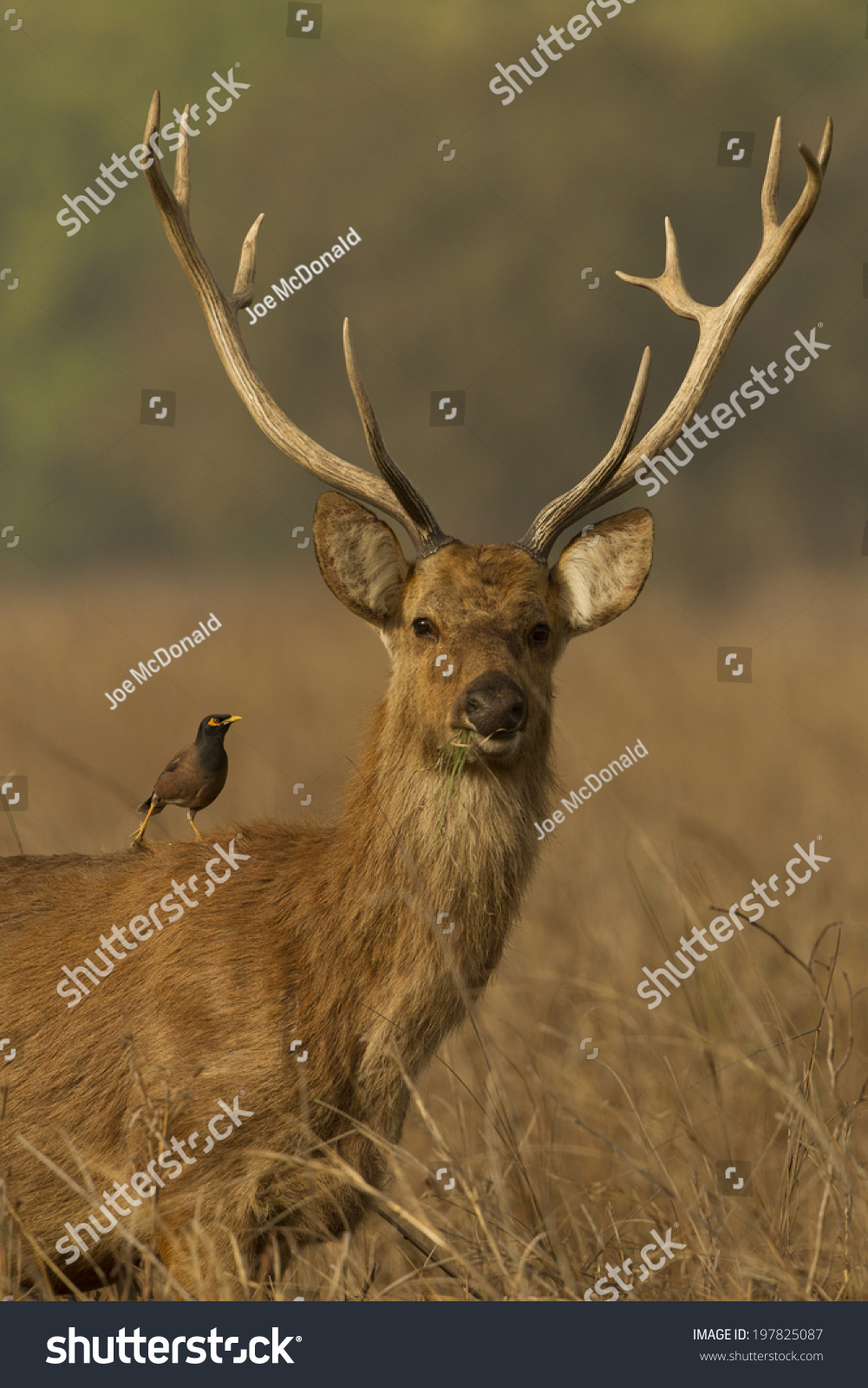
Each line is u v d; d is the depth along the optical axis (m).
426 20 37.94
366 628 24.95
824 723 18.56
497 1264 6.66
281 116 36.50
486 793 7.15
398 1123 7.16
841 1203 7.06
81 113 34.09
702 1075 9.13
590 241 36.31
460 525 34.31
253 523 33.53
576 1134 8.80
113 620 24.08
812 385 36.44
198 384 34.59
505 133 37.22
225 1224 6.74
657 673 21.53
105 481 34.00
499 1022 9.80
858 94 38.50
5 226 37.50
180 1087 6.81
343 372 35.06
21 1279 7.08
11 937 7.51
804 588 31.16
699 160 36.94
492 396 35.34
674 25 38.78
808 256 36.81
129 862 7.73
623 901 11.41
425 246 36.38
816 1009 9.95
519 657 7.36
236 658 21.09
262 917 7.15
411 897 6.96
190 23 35.34
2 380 42.19
